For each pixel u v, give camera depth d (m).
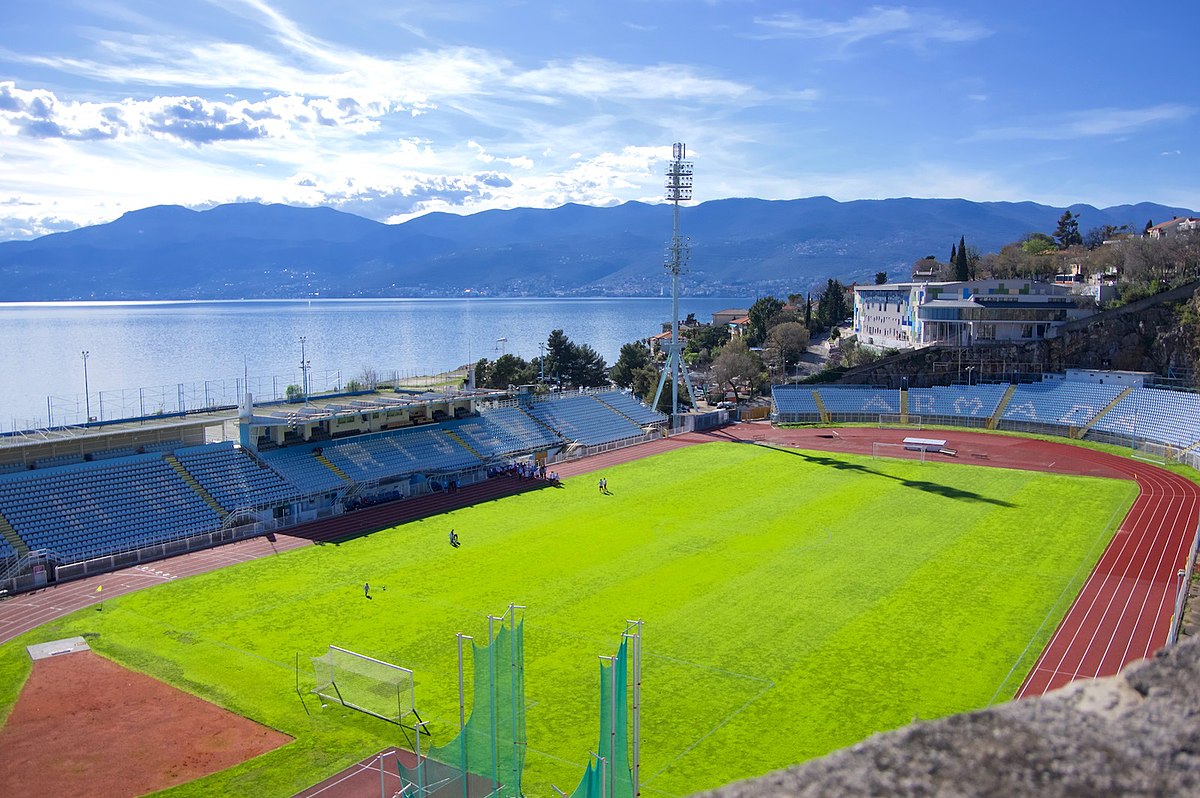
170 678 58.03
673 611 69.88
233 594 73.62
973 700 54.50
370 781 46.31
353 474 106.12
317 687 56.50
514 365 189.50
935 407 162.38
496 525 94.94
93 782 45.84
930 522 96.06
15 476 83.75
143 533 84.69
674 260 158.75
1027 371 170.62
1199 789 10.48
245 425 102.31
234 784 45.78
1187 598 70.50
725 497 107.81
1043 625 66.44
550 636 65.00
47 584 75.50
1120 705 12.34
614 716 42.62
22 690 56.22
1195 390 143.00
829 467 125.06
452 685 57.03
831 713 52.94
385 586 75.69
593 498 107.25
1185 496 106.00
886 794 10.62
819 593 73.81
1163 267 182.50
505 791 43.84
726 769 46.81
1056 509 101.12
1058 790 10.55
